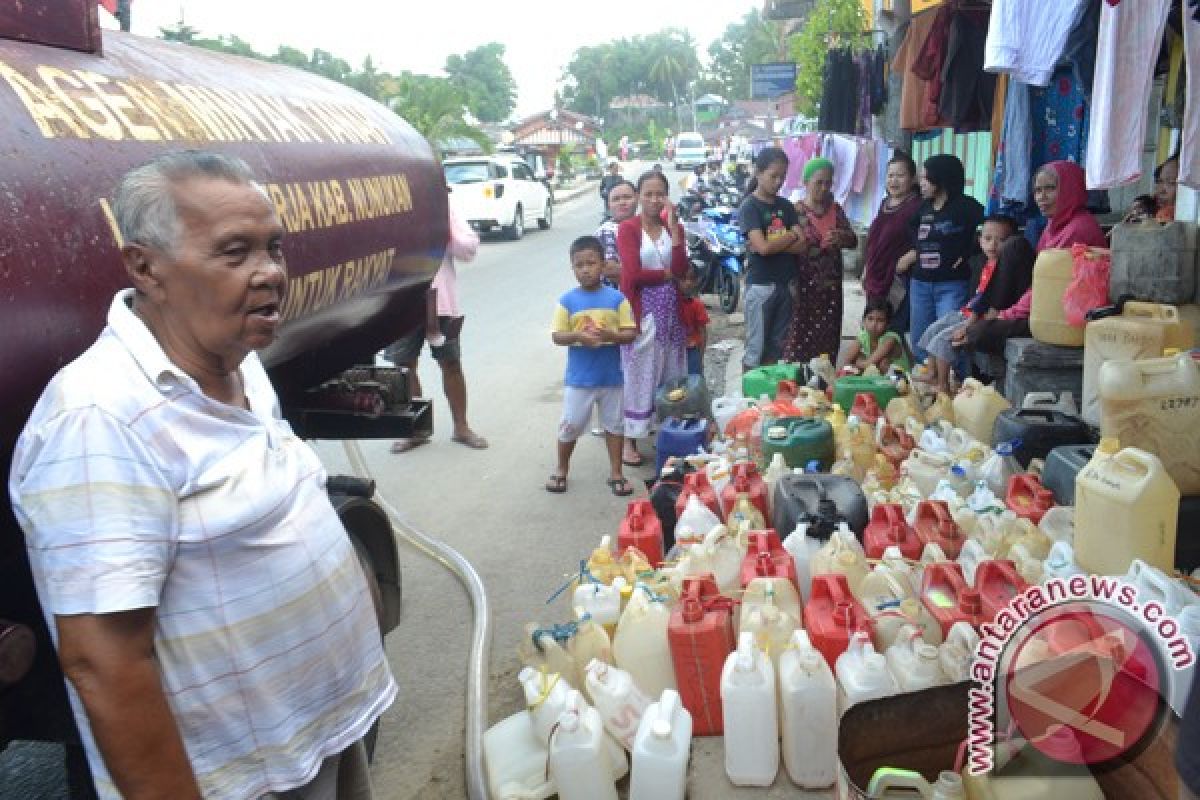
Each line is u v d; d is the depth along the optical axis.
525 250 19.22
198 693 1.62
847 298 11.16
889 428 4.72
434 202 3.88
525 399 7.91
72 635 1.44
